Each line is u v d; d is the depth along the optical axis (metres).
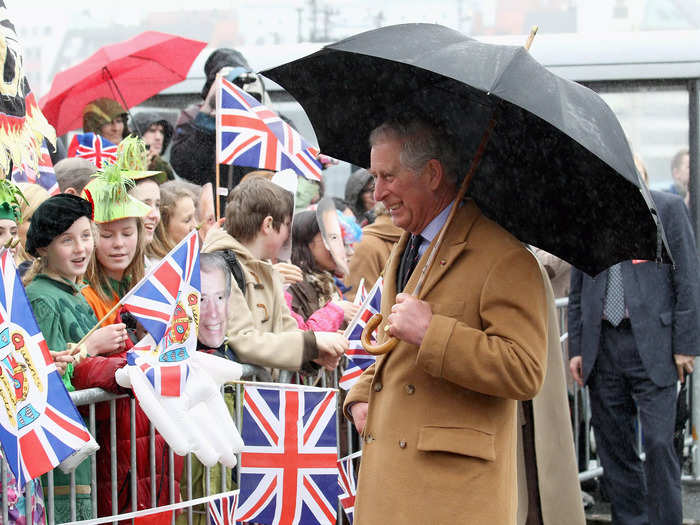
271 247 5.55
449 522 3.80
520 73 3.68
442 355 3.72
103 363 4.47
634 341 7.10
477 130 4.14
